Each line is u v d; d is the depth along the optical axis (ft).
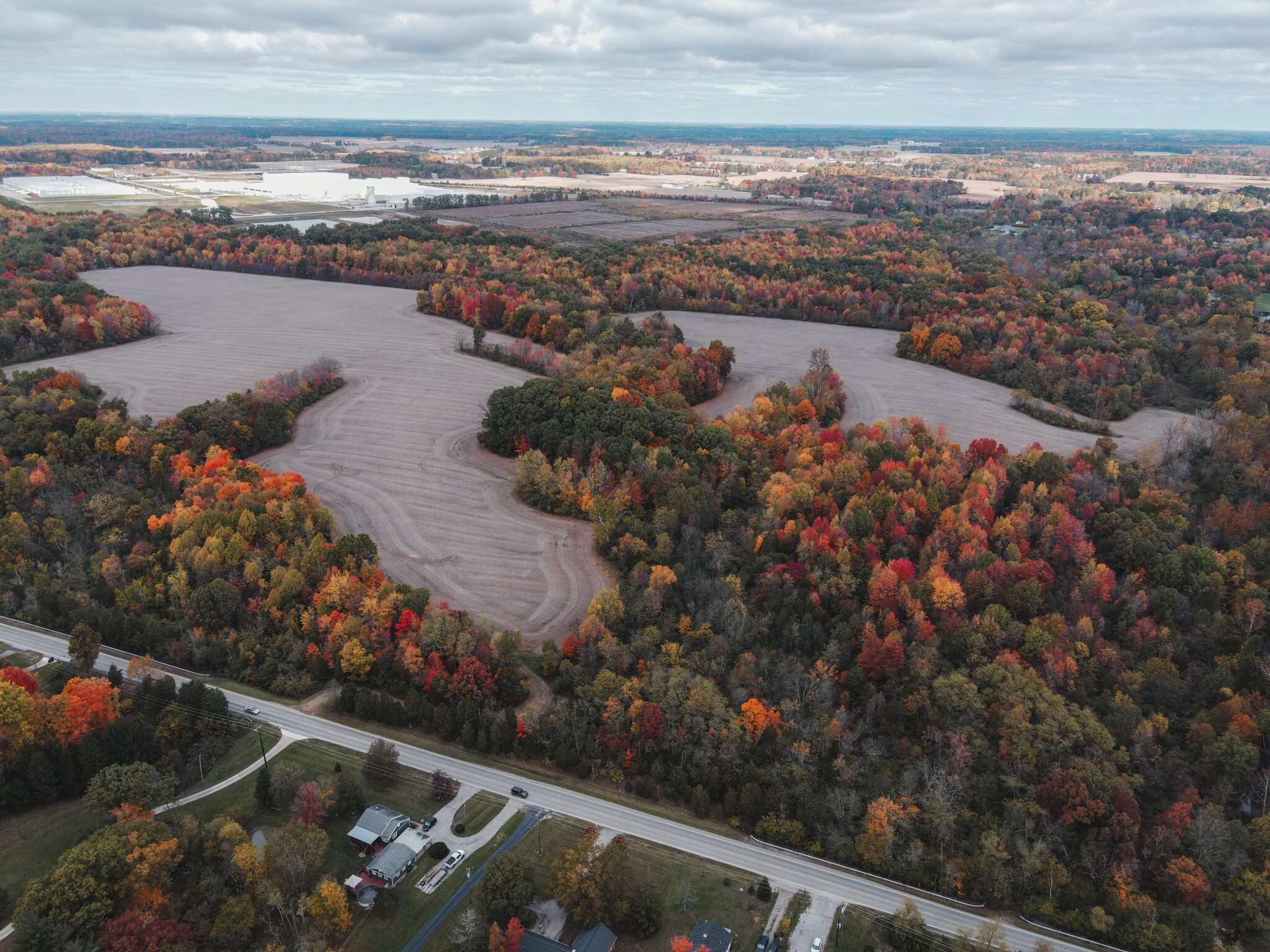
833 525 550.36
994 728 428.97
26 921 279.49
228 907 297.94
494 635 472.85
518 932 295.89
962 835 377.91
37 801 358.43
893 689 451.53
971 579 509.76
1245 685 456.04
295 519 549.95
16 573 516.32
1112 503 605.73
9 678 392.68
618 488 603.26
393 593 476.95
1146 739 416.26
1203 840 360.69
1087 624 473.67
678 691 421.59
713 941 304.91
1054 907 342.44
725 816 379.96
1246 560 545.44
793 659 464.65
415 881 330.54
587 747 410.11
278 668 451.12
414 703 420.77
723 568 539.29
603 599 483.51
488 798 376.89
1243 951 329.52
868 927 327.26
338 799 361.10
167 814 349.00
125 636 472.03
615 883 313.32
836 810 375.86
